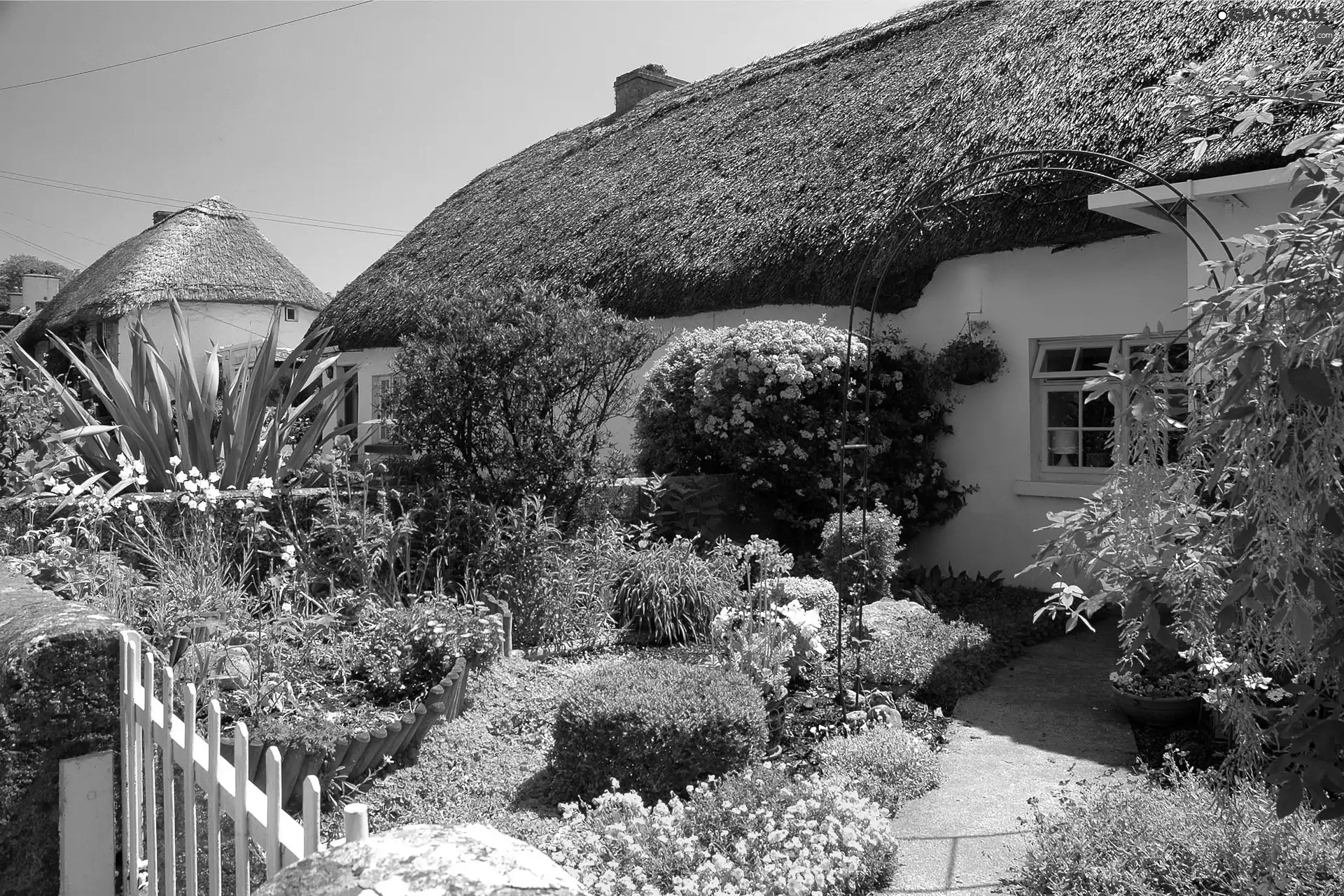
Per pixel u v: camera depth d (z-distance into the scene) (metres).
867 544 6.73
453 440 6.84
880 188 8.66
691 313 9.95
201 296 20.30
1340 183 1.98
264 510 5.62
